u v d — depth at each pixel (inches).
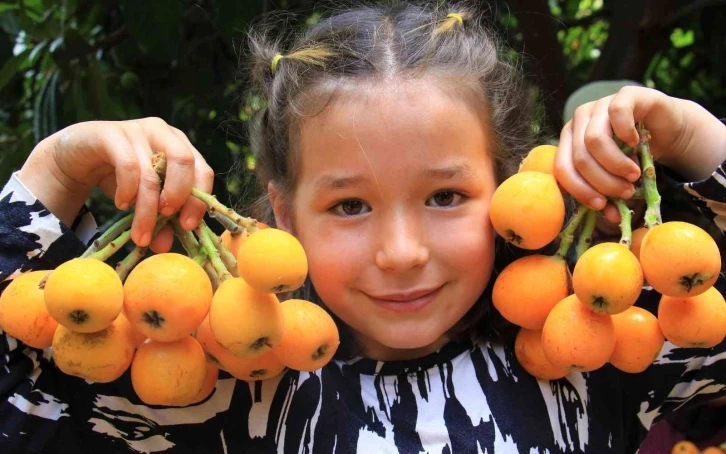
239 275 39.4
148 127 43.7
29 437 45.8
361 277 47.0
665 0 99.3
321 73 47.8
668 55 120.1
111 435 48.7
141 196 40.1
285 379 50.0
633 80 102.8
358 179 45.4
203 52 96.4
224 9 81.4
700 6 97.0
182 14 85.7
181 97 96.7
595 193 42.8
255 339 35.9
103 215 103.5
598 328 40.1
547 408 50.7
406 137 44.7
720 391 54.7
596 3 151.9
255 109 63.9
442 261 46.6
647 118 47.0
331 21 57.2
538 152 47.7
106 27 100.9
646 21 100.7
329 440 48.8
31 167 46.3
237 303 35.7
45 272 40.7
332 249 47.2
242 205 71.9
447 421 49.4
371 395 50.8
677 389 54.6
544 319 44.2
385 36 51.3
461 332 53.1
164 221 41.5
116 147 41.9
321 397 49.9
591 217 44.3
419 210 46.2
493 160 51.4
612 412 53.3
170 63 95.3
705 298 41.0
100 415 47.9
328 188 46.6
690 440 69.3
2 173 97.8
